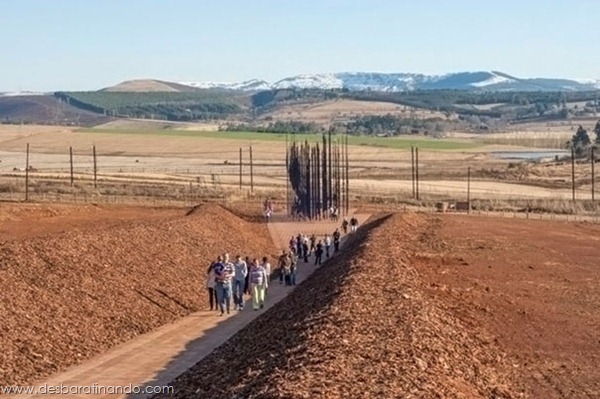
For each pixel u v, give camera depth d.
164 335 30.56
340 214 87.94
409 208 99.44
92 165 165.38
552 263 48.03
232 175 146.00
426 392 16.73
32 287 30.41
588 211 101.75
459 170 174.88
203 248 48.59
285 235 69.31
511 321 29.45
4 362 24.17
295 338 21.55
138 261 39.53
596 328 29.33
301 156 99.44
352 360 18.61
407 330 22.00
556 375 22.69
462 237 62.06
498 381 20.88
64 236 38.28
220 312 35.31
